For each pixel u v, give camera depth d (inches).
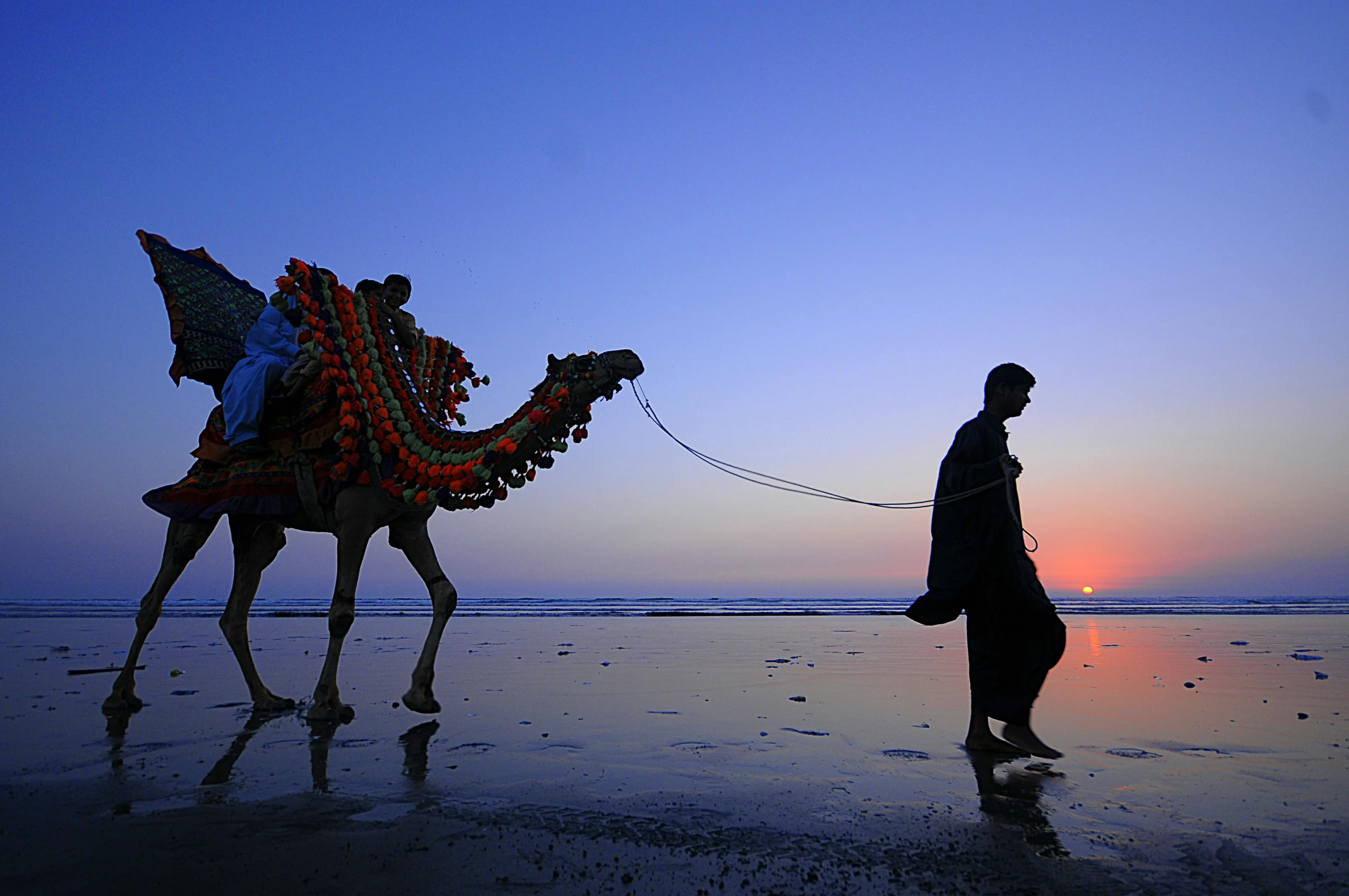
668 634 615.8
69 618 885.8
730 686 285.1
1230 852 108.7
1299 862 105.4
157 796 134.4
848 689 278.8
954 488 184.5
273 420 229.8
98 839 111.9
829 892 95.7
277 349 239.5
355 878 98.3
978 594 182.4
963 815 126.7
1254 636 575.2
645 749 175.2
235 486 223.5
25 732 191.9
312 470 221.9
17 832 114.9
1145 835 116.6
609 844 111.7
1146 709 237.5
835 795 137.7
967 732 199.9
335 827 117.8
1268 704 248.5
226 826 118.0
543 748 175.2
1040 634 176.1
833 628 730.8
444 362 243.1
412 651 429.7
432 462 205.3
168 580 233.8
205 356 235.0
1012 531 182.1
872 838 115.2
